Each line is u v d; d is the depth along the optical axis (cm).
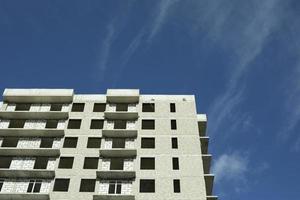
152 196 3800
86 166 4128
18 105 4903
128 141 4412
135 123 4647
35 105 4916
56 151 4197
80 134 4488
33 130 4381
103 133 4416
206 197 3978
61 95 4909
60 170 4072
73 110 4841
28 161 4188
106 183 3966
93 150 4291
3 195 3769
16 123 4650
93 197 3759
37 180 3994
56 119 4691
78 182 3956
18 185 3953
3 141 4403
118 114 4650
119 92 5006
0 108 4800
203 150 4691
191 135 4453
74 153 4253
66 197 3812
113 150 4172
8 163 4200
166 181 3934
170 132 4494
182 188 3866
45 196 3775
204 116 4897
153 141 4384
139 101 4941
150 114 4753
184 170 4038
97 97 5022
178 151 4253
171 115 4734
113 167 4128
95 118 4709
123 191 3894
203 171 4184
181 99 4981
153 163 4128
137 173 4016
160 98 4988
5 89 4981
